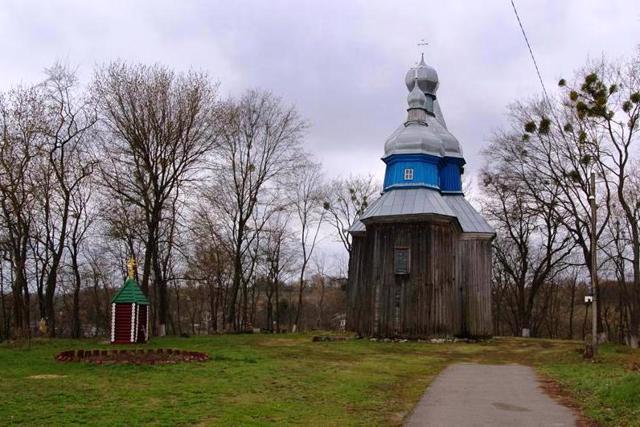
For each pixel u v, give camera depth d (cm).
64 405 1517
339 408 1599
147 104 3966
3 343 3600
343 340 4094
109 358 2408
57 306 6862
